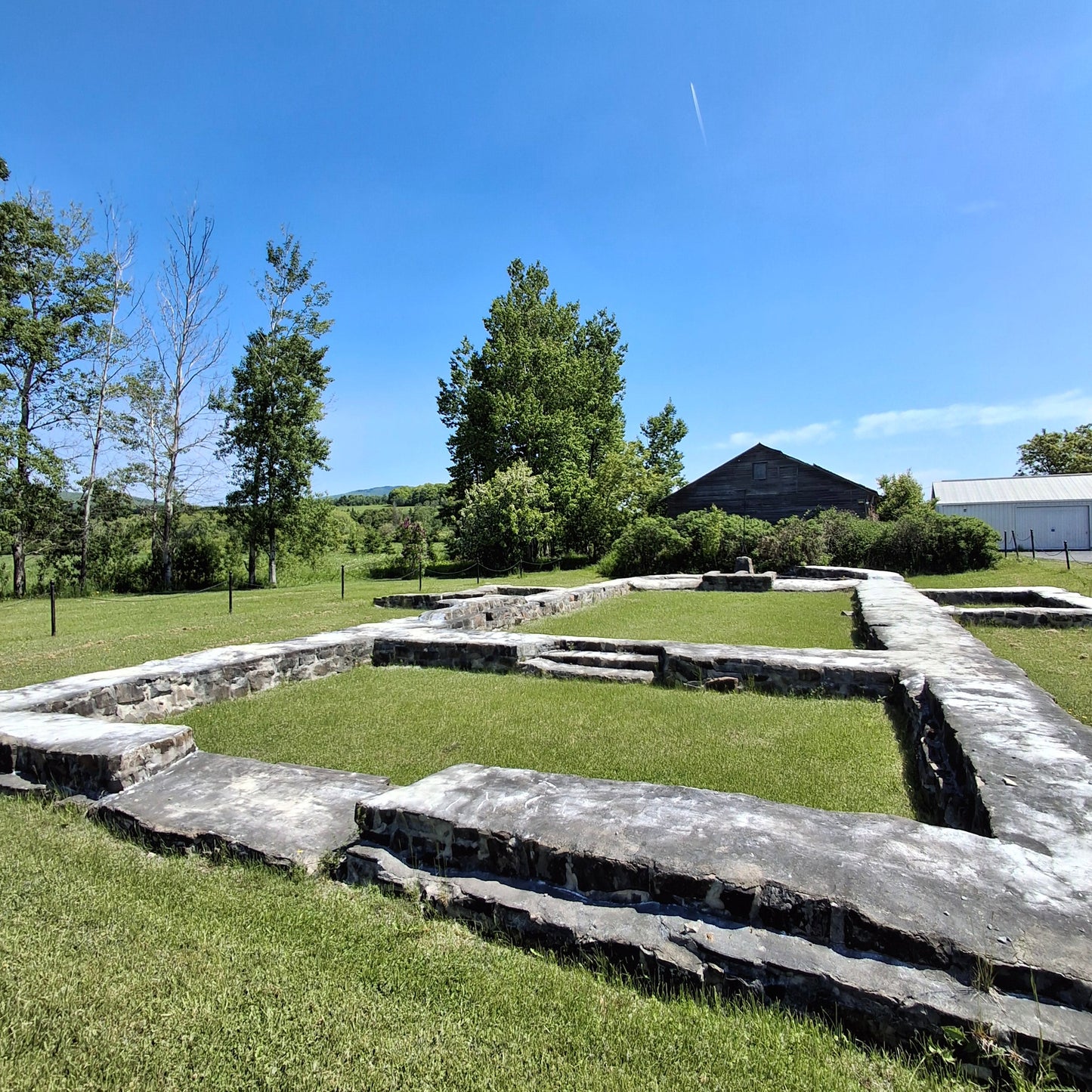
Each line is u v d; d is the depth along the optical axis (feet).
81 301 67.10
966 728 11.06
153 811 9.63
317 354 75.61
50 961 6.84
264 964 6.77
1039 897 5.98
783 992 5.88
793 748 13.33
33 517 65.05
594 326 114.52
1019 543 92.84
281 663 20.34
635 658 20.65
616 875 6.91
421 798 8.41
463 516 77.66
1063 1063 4.91
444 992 6.30
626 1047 5.59
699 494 83.10
